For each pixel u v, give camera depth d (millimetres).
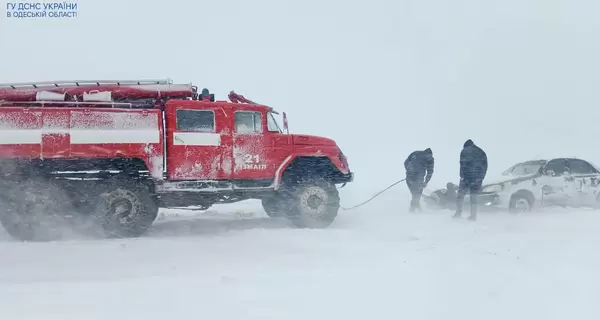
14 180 8000
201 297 4500
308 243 7457
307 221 9352
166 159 8586
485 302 4375
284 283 5012
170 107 8688
